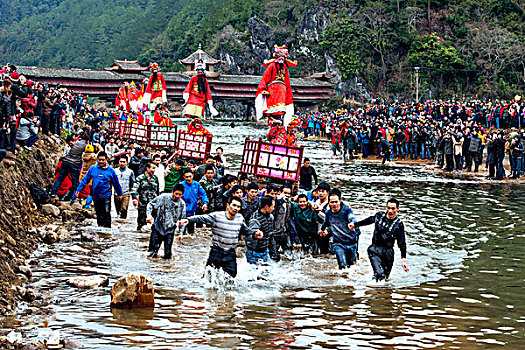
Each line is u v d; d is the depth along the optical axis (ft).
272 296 33.12
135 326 27.32
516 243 48.06
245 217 42.50
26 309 28.89
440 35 387.55
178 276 36.58
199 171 54.34
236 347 25.12
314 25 426.10
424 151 132.57
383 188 83.35
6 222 38.86
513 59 345.51
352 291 34.55
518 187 85.87
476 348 25.71
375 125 139.54
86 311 29.27
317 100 335.47
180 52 494.18
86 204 57.47
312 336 26.71
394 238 37.29
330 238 45.03
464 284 36.27
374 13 386.73
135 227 51.80
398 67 370.94
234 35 447.83
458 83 358.84
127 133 101.55
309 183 60.34
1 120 44.96
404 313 30.42
